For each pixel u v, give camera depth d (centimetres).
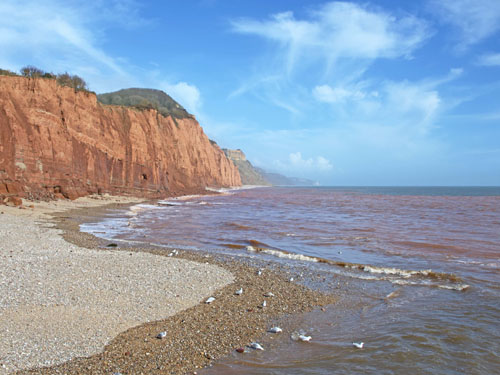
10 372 618
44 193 3388
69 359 677
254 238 2284
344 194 12494
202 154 11262
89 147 4428
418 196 10888
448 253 1834
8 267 1190
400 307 1041
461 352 745
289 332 866
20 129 3169
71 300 957
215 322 908
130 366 670
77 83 4944
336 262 1625
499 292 1177
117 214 3338
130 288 1100
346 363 707
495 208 5475
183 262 1500
